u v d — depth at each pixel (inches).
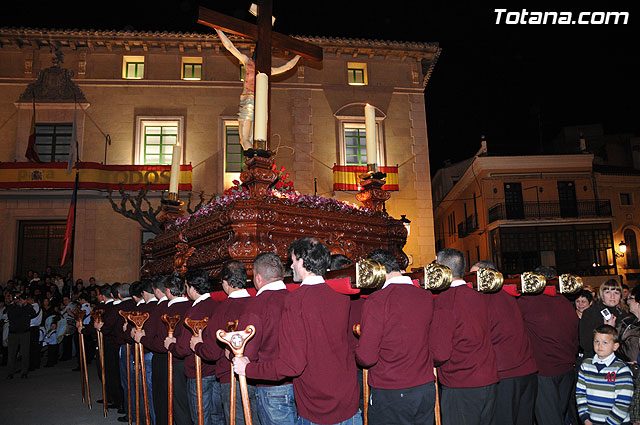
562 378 155.4
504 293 139.0
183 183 680.4
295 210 154.3
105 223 681.6
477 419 117.1
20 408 278.7
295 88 743.1
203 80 727.1
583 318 174.4
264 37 211.5
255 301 121.6
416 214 741.9
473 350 118.8
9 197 671.8
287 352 98.3
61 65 710.5
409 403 104.0
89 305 495.2
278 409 114.5
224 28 202.8
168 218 240.1
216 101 725.9
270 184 153.3
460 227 1186.0
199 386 142.6
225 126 729.0
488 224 1003.9
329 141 740.0
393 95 772.0
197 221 178.7
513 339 134.2
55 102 696.4
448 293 121.5
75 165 669.9
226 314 132.0
